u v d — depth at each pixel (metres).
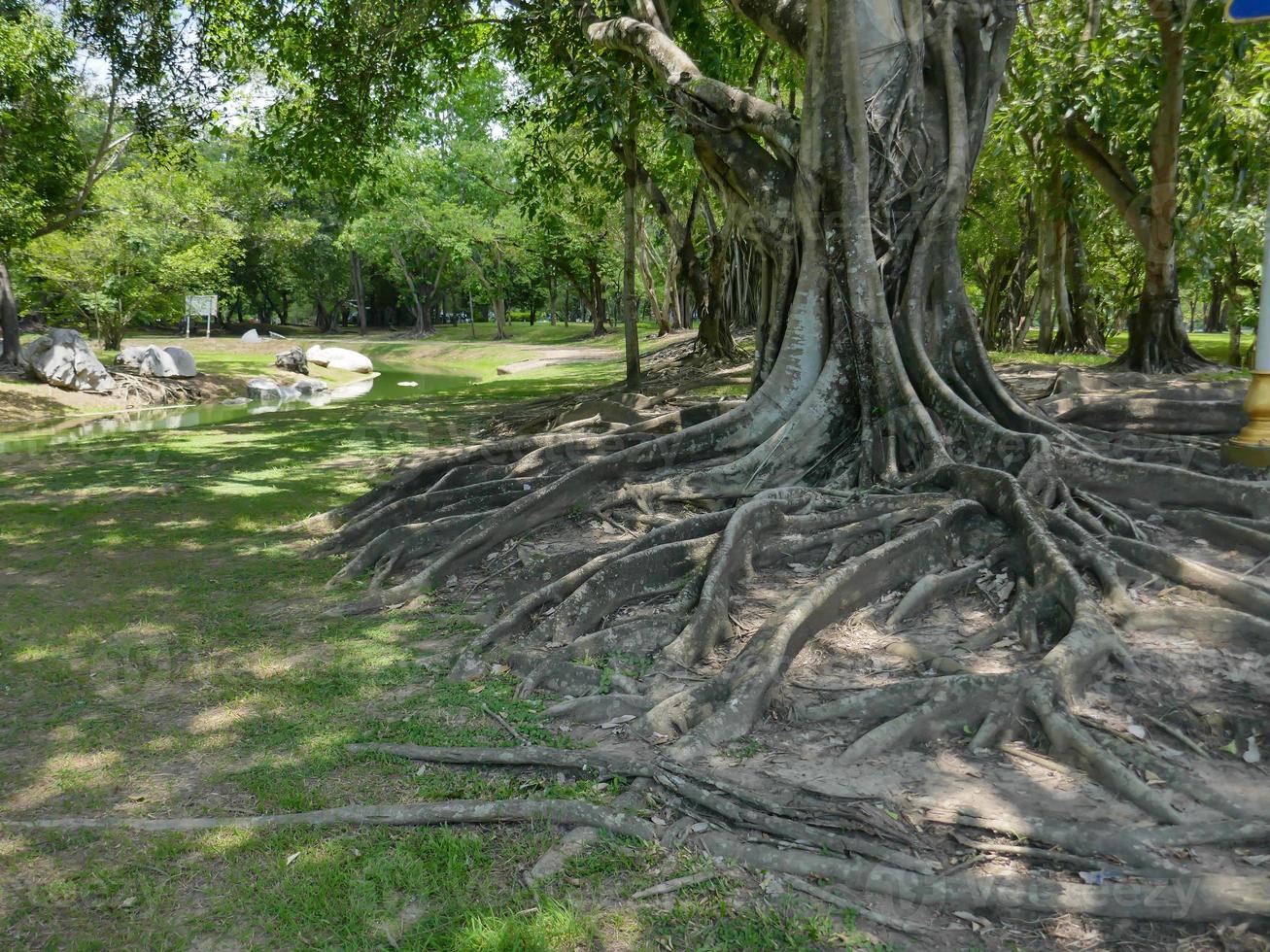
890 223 8.46
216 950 3.12
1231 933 2.87
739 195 9.48
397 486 10.00
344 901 3.33
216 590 7.41
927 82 8.48
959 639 5.17
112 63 15.99
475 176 48.38
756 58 20.61
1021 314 38.09
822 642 5.28
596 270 55.66
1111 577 5.27
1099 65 15.59
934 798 3.70
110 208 31.20
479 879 3.42
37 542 9.09
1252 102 15.38
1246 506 6.23
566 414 14.46
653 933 3.07
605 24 11.02
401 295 71.06
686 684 4.96
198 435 17.78
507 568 7.43
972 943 2.96
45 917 3.31
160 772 4.39
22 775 4.39
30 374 27.03
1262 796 3.54
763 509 6.71
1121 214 18.84
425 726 4.75
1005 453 7.30
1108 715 4.20
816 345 8.60
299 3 15.72
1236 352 24.11
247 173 34.78
